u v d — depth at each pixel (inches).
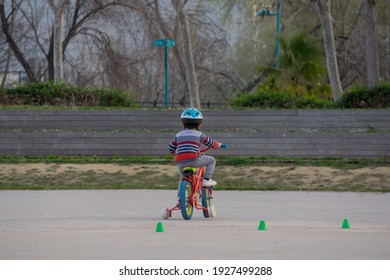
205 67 4788.4
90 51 4534.9
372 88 3154.5
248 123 2876.5
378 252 1061.1
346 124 2866.6
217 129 2861.7
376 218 1498.5
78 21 4478.3
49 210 1643.7
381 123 2859.3
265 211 1631.4
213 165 1491.1
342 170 2345.0
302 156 2591.0
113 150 2613.2
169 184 2220.7
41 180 2262.6
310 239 1178.6
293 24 4835.1
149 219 1469.0
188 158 1432.1
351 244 1129.4
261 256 1026.7
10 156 2571.4
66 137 2618.1
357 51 4670.3
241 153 2600.9
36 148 2605.8
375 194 2025.1
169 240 1165.1
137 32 4557.1
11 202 1806.1
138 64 4594.0
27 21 4685.0
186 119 1465.3
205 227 1323.8
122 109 2967.5
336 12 4751.5
